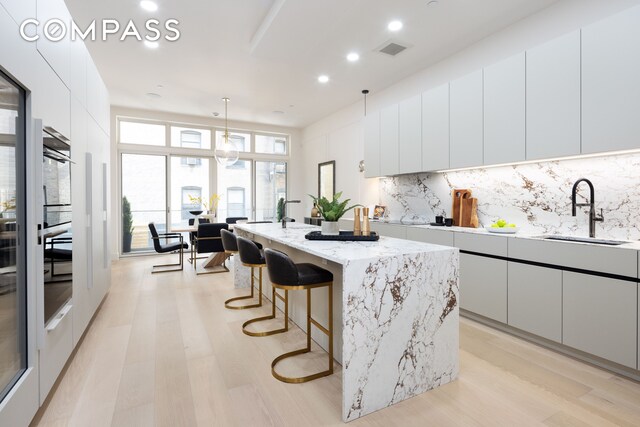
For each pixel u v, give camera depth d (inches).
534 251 103.7
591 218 105.6
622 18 87.2
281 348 101.6
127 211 258.4
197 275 201.0
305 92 213.8
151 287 172.7
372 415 70.6
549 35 119.5
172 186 272.8
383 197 208.2
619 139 87.9
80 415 69.7
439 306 80.8
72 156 92.6
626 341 82.8
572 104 98.3
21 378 61.2
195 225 228.1
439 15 125.0
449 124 141.3
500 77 120.2
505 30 134.3
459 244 130.4
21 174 63.9
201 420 68.6
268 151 311.6
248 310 137.3
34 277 65.2
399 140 169.6
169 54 160.2
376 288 71.4
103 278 138.3
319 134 285.3
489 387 80.7
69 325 88.0
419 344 77.7
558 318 97.4
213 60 166.7
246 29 140.3
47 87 74.0
